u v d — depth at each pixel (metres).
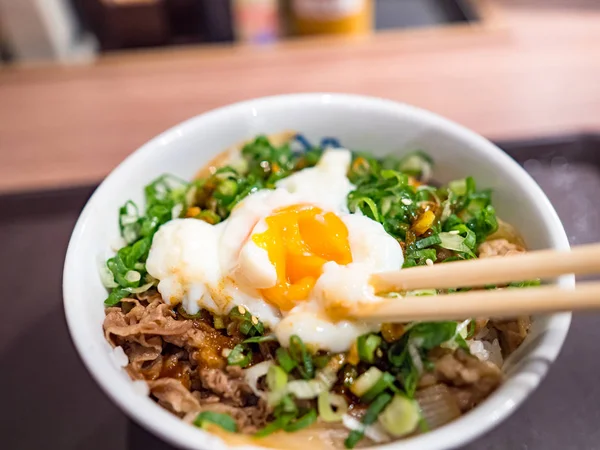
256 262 0.19
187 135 0.23
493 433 0.20
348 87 0.34
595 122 0.32
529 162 0.29
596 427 0.21
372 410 0.18
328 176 0.23
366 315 0.17
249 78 0.35
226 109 0.24
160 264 0.20
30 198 0.28
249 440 0.17
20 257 0.27
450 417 0.17
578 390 0.22
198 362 0.19
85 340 0.17
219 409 0.18
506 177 0.22
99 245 0.21
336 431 0.18
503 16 0.40
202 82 0.35
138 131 0.32
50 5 0.42
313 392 0.18
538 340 0.17
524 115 0.32
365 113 0.25
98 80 0.35
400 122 0.24
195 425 0.17
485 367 0.17
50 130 0.32
